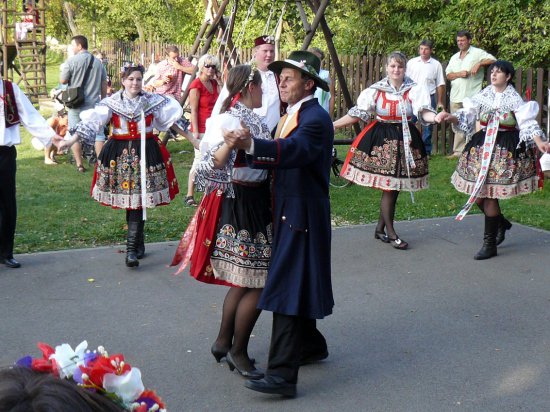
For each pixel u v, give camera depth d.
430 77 11.08
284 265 3.81
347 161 6.82
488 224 6.39
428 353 4.51
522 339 4.72
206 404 3.89
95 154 10.42
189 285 5.71
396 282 5.79
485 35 11.98
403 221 7.74
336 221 7.74
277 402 3.91
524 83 11.02
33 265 6.16
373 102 6.67
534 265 6.23
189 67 11.84
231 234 3.98
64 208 8.12
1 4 20.31
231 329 4.26
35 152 11.84
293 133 3.79
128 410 1.16
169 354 4.47
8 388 0.95
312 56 3.85
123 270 6.05
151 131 6.11
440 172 10.23
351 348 4.59
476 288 5.66
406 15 13.07
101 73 10.66
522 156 6.26
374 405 3.89
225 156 3.74
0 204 5.97
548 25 11.05
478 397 3.97
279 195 3.87
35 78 19.66
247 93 3.96
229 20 9.72
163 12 23.78
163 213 7.93
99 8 26.88
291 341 3.87
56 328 4.86
